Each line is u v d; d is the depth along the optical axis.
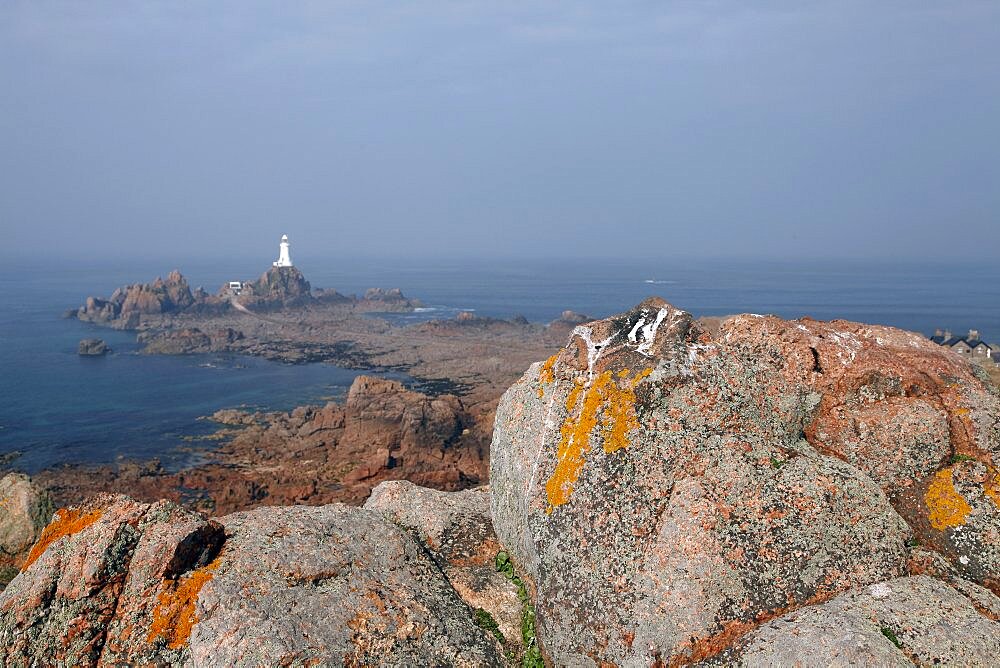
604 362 13.20
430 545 14.98
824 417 12.33
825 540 10.75
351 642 10.88
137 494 42.78
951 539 10.94
